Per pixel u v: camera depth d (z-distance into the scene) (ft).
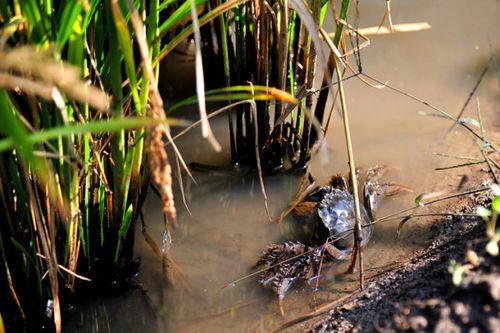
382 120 19.26
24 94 10.59
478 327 9.97
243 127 18.99
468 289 10.44
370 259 14.55
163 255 14.98
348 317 12.26
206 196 17.07
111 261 13.85
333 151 18.19
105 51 12.87
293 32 15.88
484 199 15.11
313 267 14.32
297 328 12.75
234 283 14.37
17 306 12.62
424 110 19.49
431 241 14.55
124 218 13.19
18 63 7.30
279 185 17.42
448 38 22.94
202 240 15.65
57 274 12.53
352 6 23.79
